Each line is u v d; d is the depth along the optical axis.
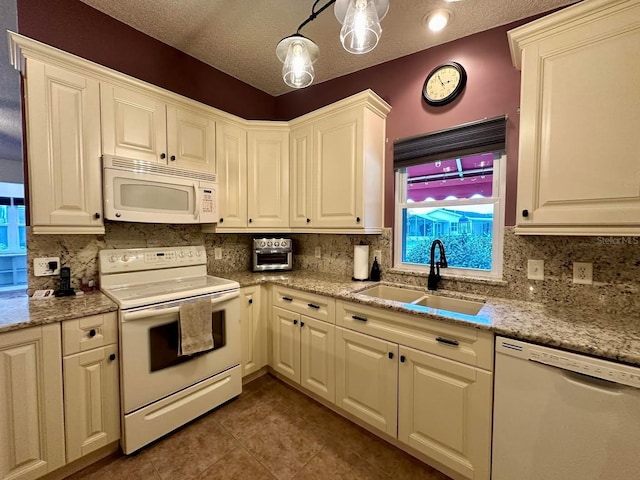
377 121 2.09
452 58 1.91
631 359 0.92
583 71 1.17
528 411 1.14
